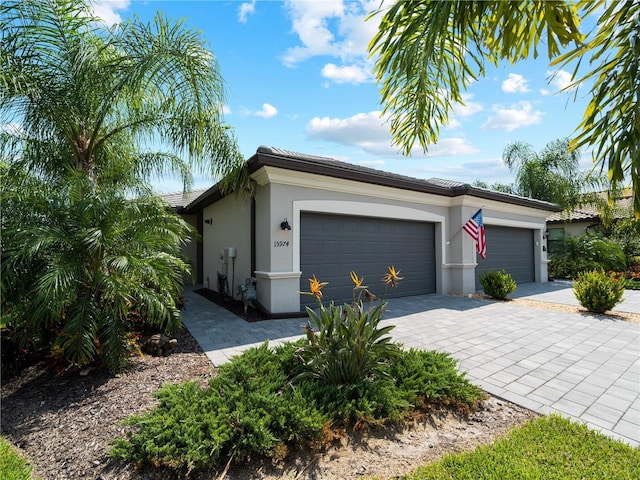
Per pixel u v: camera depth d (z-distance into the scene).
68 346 4.11
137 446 2.81
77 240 4.33
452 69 2.59
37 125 5.83
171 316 5.15
